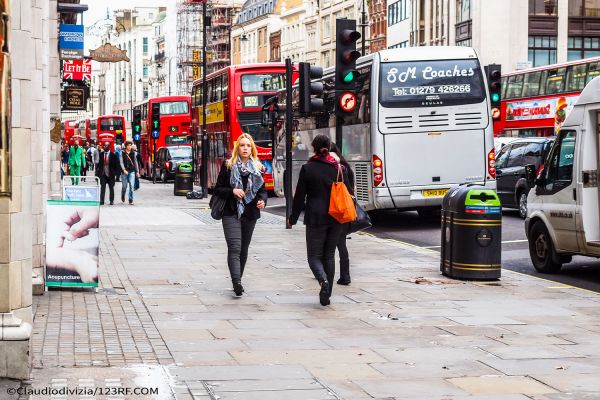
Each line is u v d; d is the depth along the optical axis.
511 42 86.31
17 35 9.73
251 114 51.00
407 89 30.38
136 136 72.06
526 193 33.53
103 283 17.14
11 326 9.56
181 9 174.38
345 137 32.91
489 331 12.87
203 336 12.30
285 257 21.98
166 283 17.39
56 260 15.78
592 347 11.81
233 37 180.12
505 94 51.47
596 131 18.53
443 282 17.80
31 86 9.89
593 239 18.45
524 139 35.00
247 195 15.84
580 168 18.56
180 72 176.38
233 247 15.87
